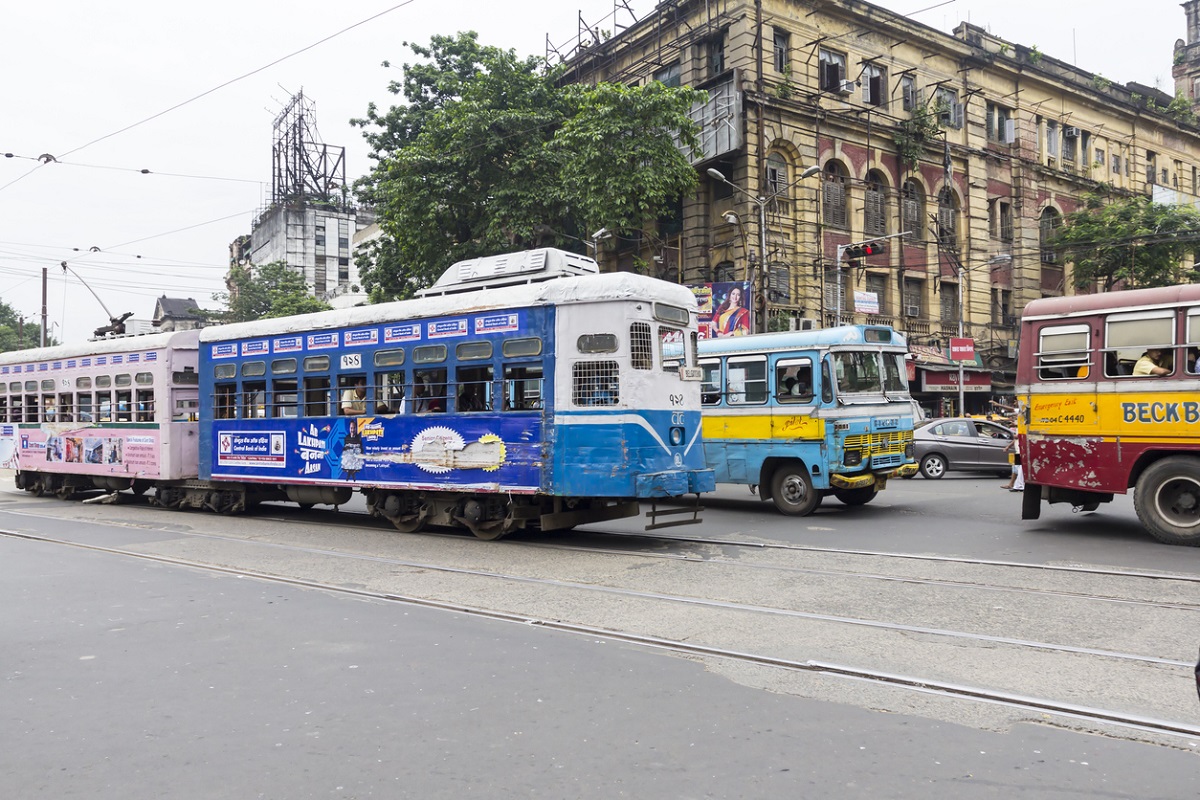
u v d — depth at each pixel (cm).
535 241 2573
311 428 1345
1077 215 3497
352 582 871
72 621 714
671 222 3078
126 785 395
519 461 1089
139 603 780
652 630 659
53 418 1878
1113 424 1043
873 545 1045
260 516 1504
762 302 2517
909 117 3195
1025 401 1127
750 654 586
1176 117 4284
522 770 404
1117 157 4034
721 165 2870
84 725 473
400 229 2550
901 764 404
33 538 1238
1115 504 1415
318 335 1344
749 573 874
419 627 679
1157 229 3253
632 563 946
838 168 3012
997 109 3553
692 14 2975
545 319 1077
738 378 1443
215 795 383
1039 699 487
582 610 729
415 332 1212
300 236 7812
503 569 927
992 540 1062
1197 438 978
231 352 1488
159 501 1645
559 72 2684
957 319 3350
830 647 603
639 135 2391
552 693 514
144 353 1636
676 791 379
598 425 1030
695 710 482
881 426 1402
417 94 2905
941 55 3316
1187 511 998
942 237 3294
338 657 595
